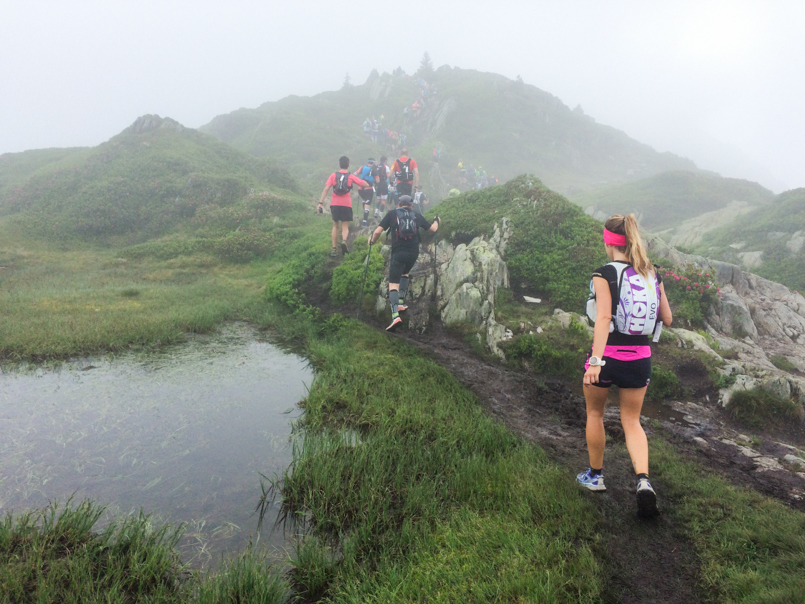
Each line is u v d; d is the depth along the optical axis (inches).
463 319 304.5
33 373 227.0
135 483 142.7
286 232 581.9
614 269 121.5
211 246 570.9
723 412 217.0
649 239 392.8
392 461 157.9
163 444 167.3
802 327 361.7
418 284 340.5
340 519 128.9
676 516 126.9
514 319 291.0
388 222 265.4
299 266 398.9
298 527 126.9
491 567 101.4
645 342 123.3
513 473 146.0
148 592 100.3
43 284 432.8
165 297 383.9
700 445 181.6
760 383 219.3
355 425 187.6
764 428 205.2
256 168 943.7
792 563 101.7
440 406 202.1
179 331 300.0
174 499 135.8
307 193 943.0
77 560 103.4
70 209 691.4
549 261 342.3
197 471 151.3
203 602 94.7
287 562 113.0
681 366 246.1
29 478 141.3
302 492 141.2
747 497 135.8
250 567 101.5
